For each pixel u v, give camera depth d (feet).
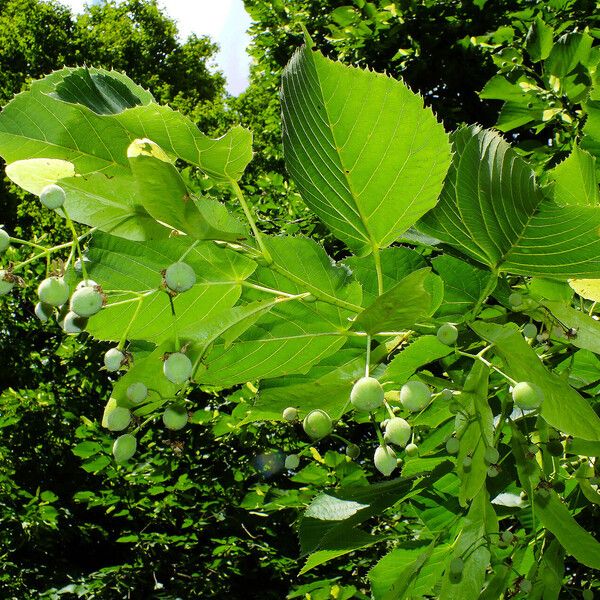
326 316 4.56
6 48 68.59
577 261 4.62
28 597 21.30
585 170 6.63
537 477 4.70
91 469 17.54
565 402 3.95
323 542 5.49
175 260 4.24
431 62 20.49
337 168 4.03
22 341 25.46
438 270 5.99
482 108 21.29
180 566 20.22
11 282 3.66
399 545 6.78
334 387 4.21
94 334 4.26
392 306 3.53
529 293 6.15
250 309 4.05
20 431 23.04
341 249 18.71
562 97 12.15
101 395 22.40
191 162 4.03
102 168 3.95
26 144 3.82
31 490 23.71
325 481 12.20
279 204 21.56
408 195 4.09
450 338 4.23
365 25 20.92
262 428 16.40
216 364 4.61
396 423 3.99
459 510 6.68
